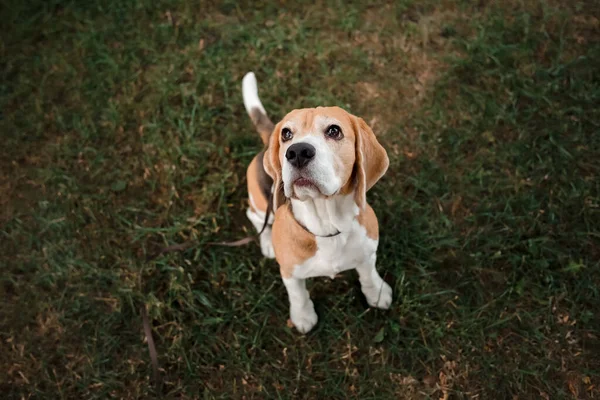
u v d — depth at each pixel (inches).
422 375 34.7
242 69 47.4
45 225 41.7
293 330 36.6
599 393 33.1
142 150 44.6
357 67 46.5
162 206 42.1
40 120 46.3
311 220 28.7
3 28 51.2
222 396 34.8
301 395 34.7
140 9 51.3
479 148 42.0
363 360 35.3
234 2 51.0
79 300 38.7
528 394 33.4
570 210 38.9
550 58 45.3
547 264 37.0
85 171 44.0
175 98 46.6
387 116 44.1
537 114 42.9
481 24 47.6
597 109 42.3
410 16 49.0
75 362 36.7
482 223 39.4
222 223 41.1
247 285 38.3
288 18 49.8
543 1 47.9
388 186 41.0
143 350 36.6
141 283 38.8
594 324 35.0
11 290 39.8
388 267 38.3
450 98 44.4
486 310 36.1
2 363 36.9
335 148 26.4
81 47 49.4
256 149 43.4
